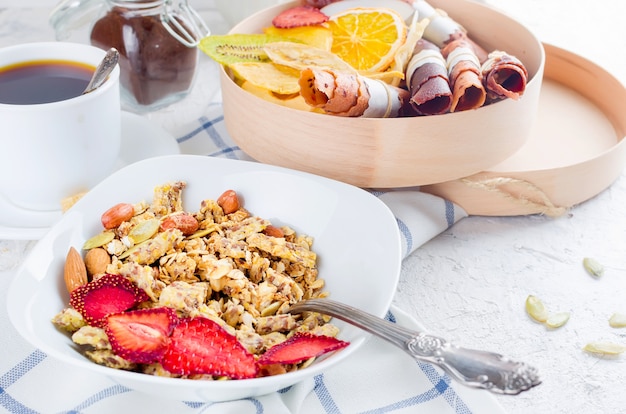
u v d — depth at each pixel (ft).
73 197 2.14
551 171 2.18
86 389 1.84
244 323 1.85
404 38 2.30
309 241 2.02
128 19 2.41
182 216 2.01
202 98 2.61
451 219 2.21
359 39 2.35
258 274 1.94
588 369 1.91
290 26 2.39
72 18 2.49
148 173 2.08
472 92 2.19
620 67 2.85
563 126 2.42
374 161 2.12
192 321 1.77
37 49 2.23
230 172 2.08
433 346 1.63
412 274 2.11
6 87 2.16
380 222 1.94
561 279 2.10
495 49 2.49
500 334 1.98
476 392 1.84
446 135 2.10
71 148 2.10
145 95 2.49
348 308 1.78
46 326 1.80
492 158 2.18
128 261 1.94
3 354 1.89
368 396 1.86
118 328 1.76
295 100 2.21
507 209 2.24
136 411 1.81
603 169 2.24
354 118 2.06
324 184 2.03
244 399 1.78
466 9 2.49
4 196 2.19
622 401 1.85
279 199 2.06
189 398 1.76
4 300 1.99
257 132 2.18
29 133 2.05
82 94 2.16
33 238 2.07
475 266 2.13
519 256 2.15
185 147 2.40
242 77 2.24
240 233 2.00
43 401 1.83
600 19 3.10
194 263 1.92
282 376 1.66
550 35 3.01
